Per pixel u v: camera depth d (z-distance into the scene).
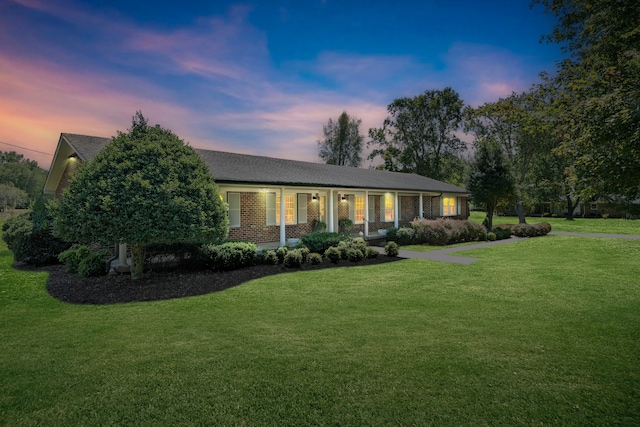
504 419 2.89
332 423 2.86
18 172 71.62
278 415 2.97
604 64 7.85
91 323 5.57
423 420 2.88
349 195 18.03
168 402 3.19
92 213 7.37
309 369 3.80
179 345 4.55
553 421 2.87
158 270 9.72
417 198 22.25
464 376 3.62
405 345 4.47
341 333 4.95
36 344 4.67
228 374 3.71
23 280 9.28
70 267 10.16
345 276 9.23
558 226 28.81
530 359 4.04
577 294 7.20
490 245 16.92
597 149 4.71
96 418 2.97
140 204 7.55
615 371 3.74
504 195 23.03
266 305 6.52
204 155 14.70
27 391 3.43
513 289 7.70
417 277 9.09
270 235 14.44
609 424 2.83
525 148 29.47
